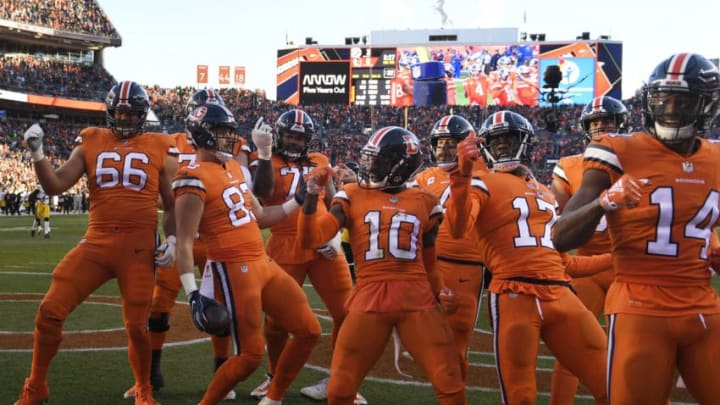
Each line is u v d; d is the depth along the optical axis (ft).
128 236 15.96
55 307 15.38
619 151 10.43
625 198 9.45
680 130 10.19
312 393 17.08
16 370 18.76
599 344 13.06
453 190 12.77
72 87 145.69
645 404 10.25
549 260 13.43
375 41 145.28
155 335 17.84
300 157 19.03
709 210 10.29
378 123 153.48
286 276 15.42
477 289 16.99
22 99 130.93
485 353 22.06
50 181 15.88
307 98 145.59
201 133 14.94
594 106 18.38
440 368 12.65
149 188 16.24
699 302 10.27
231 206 14.75
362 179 13.82
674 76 10.04
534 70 138.21
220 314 13.42
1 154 126.82
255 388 18.10
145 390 15.93
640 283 10.46
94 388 17.40
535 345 13.01
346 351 12.93
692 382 10.46
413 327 12.88
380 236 13.23
